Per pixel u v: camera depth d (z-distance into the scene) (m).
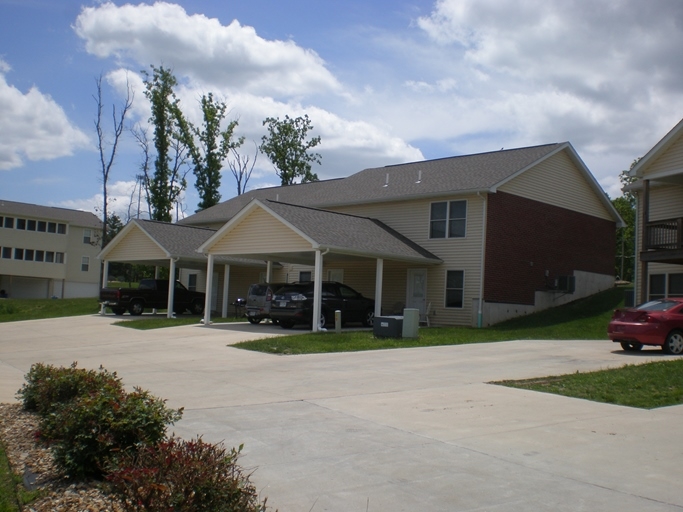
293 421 9.32
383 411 9.96
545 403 10.45
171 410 7.36
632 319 17.06
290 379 13.29
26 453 7.64
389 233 28.39
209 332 23.86
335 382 12.83
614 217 33.91
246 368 14.97
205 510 4.74
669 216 23.67
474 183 27.30
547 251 29.62
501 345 19.23
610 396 10.76
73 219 63.34
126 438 6.68
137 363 16.19
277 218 24.38
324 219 26.08
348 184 35.00
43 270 61.34
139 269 67.81
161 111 49.62
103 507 5.83
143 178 51.09
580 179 31.86
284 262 31.22
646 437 8.22
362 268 31.19
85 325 28.62
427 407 10.22
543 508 5.80
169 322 28.05
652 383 11.64
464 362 15.41
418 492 6.26
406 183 30.86
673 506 5.82
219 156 53.28
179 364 15.86
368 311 26.72
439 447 7.82
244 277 38.69
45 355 18.41
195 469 4.84
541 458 7.33
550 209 29.97
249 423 9.21
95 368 15.27
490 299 26.73
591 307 28.83
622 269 51.75
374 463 7.21
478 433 8.48
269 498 6.15
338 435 8.46
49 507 5.86
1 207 59.00
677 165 21.09
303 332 23.72
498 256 27.19
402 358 16.31
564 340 21.19
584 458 7.32
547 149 29.89
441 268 27.94
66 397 9.02
